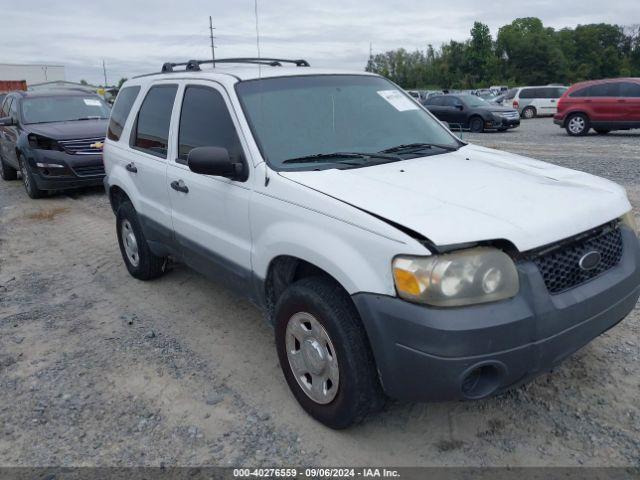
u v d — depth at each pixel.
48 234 7.49
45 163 9.14
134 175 4.86
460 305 2.43
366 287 2.60
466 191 2.92
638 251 3.08
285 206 3.08
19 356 4.09
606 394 3.24
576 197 2.91
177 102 4.25
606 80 16.83
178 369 3.79
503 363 2.47
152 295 5.10
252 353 3.96
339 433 3.06
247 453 2.94
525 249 2.50
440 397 2.52
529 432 2.97
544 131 19.97
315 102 3.79
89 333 4.41
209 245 3.88
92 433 3.17
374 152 3.61
